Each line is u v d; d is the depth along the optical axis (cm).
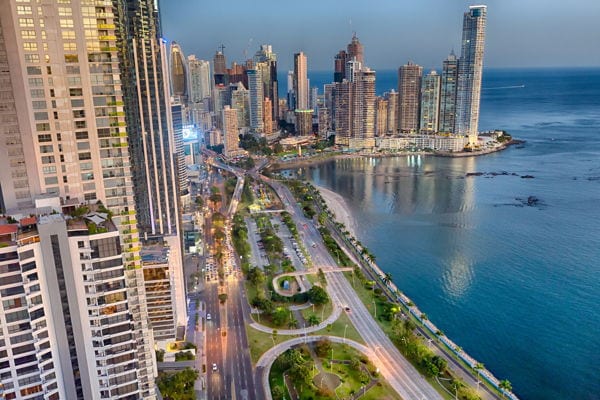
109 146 17162
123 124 17238
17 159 16088
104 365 14525
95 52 16250
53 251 13175
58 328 13662
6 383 13100
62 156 16600
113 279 14062
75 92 16288
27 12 15175
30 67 15538
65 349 13900
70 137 16525
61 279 13462
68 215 14850
